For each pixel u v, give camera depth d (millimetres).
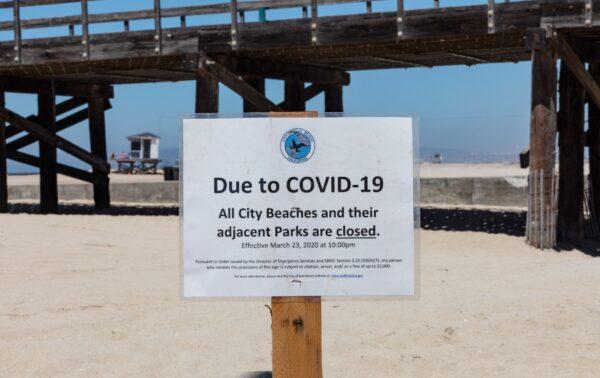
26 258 10555
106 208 21000
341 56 15656
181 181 3928
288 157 3916
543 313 7105
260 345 6062
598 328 6582
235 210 3922
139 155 48406
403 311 7289
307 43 13719
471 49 14609
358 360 5590
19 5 16000
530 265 10484
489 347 5980
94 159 20578
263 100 15914
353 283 3928
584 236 13852
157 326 6664
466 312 7199
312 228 3922
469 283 8859
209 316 7090
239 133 3922
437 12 12773
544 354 5758
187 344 6055
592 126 14469
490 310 7273
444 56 15828
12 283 8688
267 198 3924
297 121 3908
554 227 12227
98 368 5383
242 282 3932
